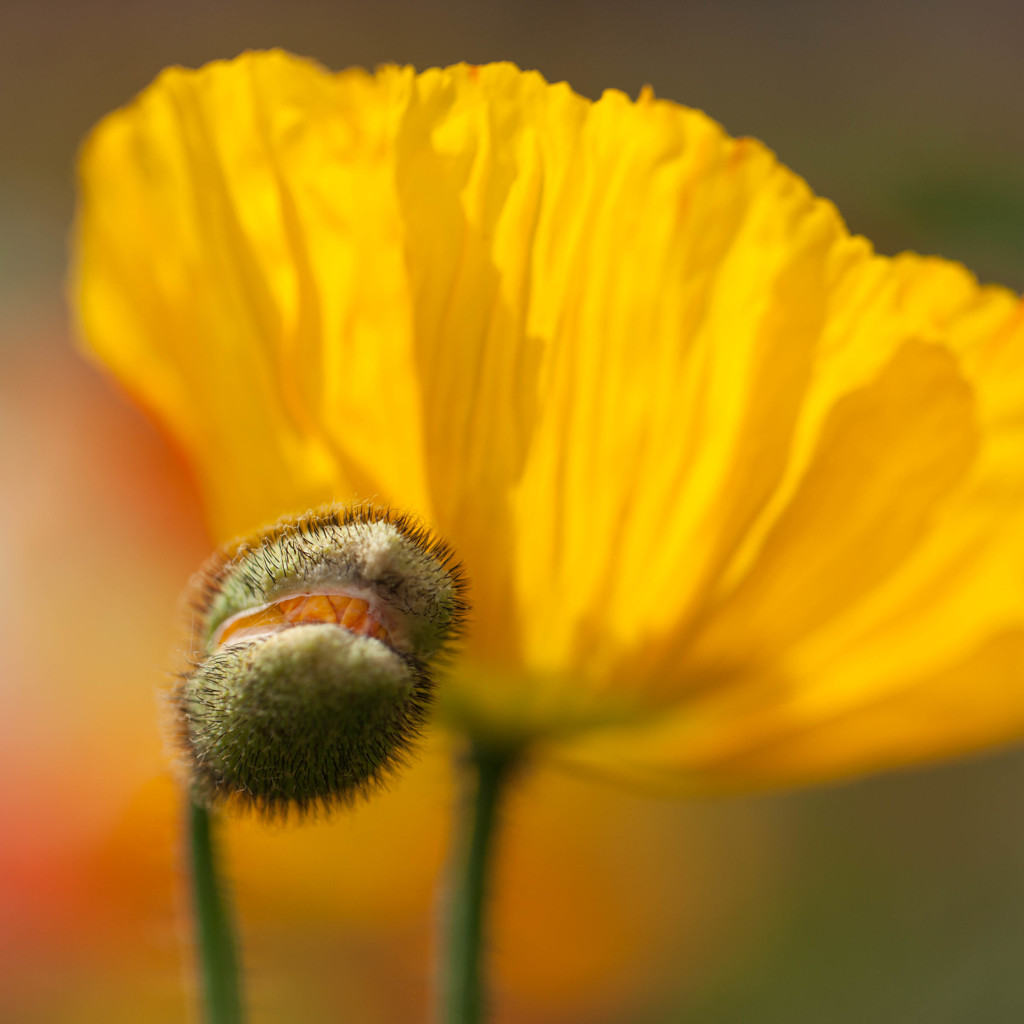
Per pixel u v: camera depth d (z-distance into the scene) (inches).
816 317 12.5
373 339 12.5
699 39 24.9
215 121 12.6
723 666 12.8
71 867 18.3
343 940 18.7
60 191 25.2
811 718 12.9
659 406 12.5
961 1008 20.9
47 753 18.4
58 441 20.2
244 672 11.5
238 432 12.7
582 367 12.5
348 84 12.6
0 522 19.6
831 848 22.0
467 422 12.5
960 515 12.7
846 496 12.6
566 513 12.6
